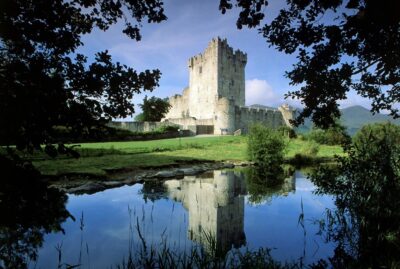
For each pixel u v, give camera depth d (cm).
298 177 1691
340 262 541
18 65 310
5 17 325
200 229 739
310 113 650
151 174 1559
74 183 1230
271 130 2322
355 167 779
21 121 315
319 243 638
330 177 847
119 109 405
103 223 769
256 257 528
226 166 2072
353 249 601
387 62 495
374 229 618
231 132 4900
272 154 2186
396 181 696
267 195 1191
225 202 1067
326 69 587
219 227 763
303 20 561
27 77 316
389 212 637
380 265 490
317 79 597
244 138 3875
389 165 712
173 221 809
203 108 6059
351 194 777
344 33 485
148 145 3030
